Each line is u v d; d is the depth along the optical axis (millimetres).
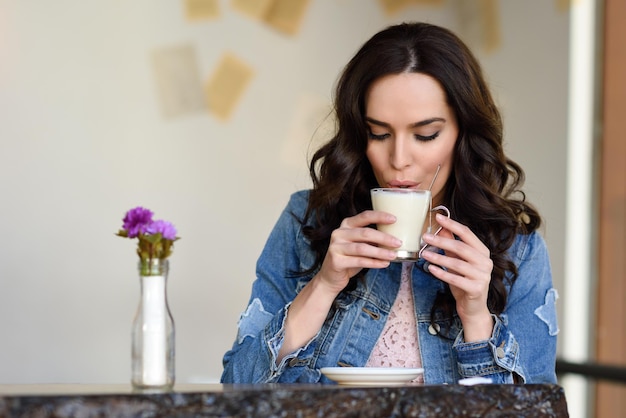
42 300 4438
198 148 4750
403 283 2021
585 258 4477
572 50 4504
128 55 4625
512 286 1986
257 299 2062
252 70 4883
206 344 4730
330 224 2035
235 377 1865
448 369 1972
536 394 1534
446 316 1984
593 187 4449
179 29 4738
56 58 4500
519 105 4805
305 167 4945
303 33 4988
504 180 2037
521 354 1942
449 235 2010
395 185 1898
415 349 1991
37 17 4477
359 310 2020
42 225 4457
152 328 1493
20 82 4445
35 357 4418
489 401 1499
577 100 4504
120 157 4590
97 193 4543
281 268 2096
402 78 1854
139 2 4660
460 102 1875
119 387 1562
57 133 4492
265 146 4883
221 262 4777
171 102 4703
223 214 4785
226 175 4805
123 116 4609
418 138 1882
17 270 4410
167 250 1528
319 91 5004
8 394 1276
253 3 4895
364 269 2027
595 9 4465
